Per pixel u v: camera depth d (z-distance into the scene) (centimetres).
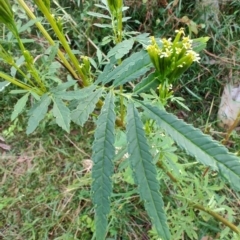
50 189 48
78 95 19
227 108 48
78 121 18
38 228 45
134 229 43
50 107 50
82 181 43
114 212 42
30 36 51
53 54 23
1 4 18
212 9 50
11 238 44
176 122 16
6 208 47
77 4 54
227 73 50
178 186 35
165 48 19
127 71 19
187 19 49
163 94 20
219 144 15
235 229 32
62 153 50
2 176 49
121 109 25
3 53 21
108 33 52
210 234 39
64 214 45
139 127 16
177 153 42
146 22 52
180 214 34
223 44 50
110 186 16
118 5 23
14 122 52
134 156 16
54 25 21
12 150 52
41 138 52
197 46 21
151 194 15
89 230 43
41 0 20
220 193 42
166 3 50
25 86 22
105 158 16
